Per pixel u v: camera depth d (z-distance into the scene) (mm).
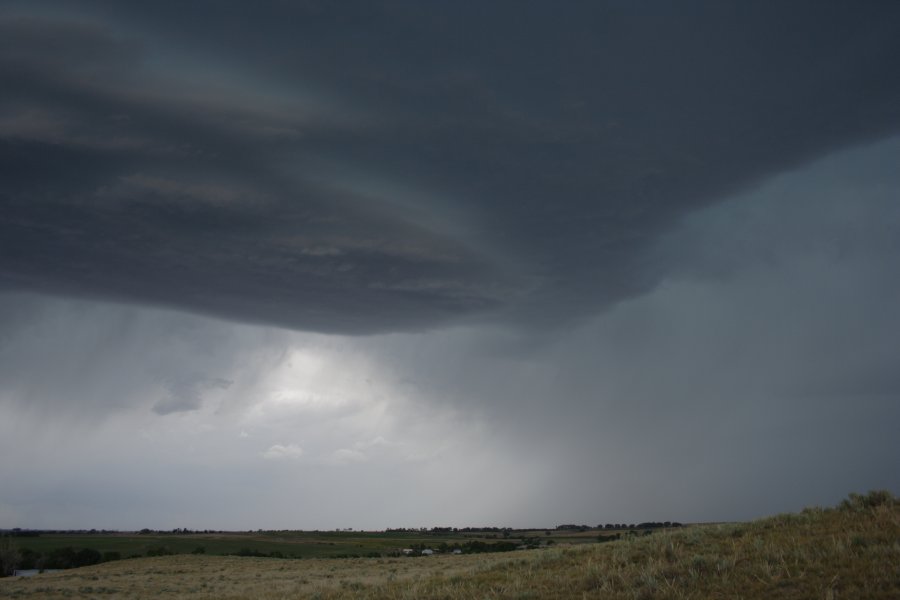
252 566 69562
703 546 19922
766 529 20875
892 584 13422
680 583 15812
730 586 15039
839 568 14953
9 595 43094
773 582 14719
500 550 103812
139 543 145125
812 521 20797
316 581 41875
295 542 162750
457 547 115062
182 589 45781
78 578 58906
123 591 45500
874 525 18578
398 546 143125
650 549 20609
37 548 126688
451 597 18375
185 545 138375
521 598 17016
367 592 22359
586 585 17156
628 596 15375
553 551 25078
